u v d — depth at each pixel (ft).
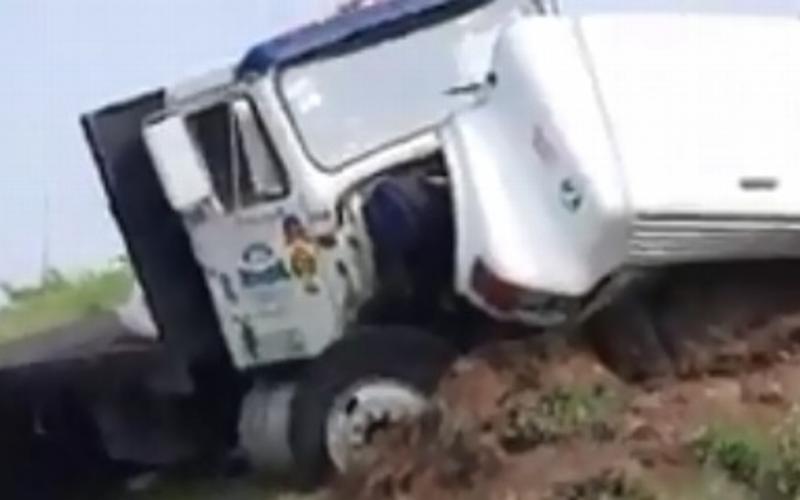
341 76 42.29
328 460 40.34
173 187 42.42
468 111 41.14
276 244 42.39
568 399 35.24
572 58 39.29
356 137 42.06
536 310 38.58
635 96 38.58
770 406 34.47
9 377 42.98
